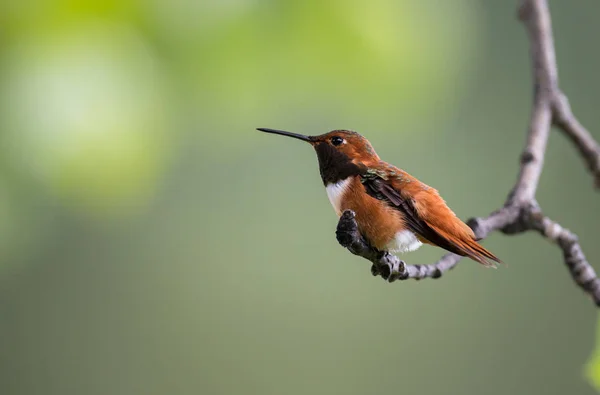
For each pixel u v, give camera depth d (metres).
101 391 14.60
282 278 14.23
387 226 4.80
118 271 14.46
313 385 14.32
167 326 14.51
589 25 12.80
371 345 14.34
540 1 6.59
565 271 13.70
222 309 14.43
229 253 14.14
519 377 13.72
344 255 14.25
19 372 14.55
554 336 13.62
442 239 4.63
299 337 14.36
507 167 13.27
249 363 14.44
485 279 14.02
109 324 14.57
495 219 5.14
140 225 14.09
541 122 6.09
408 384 14.14
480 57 13.12
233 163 13.72
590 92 12.73
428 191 4.86
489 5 13.22
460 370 13.99
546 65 6.40
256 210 13.89
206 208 13.88
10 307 14.48
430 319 14.26
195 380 14.52
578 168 13.35
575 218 13.29
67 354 14.62
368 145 5.27
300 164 13.87
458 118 13.12
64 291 14.48
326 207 13.95
